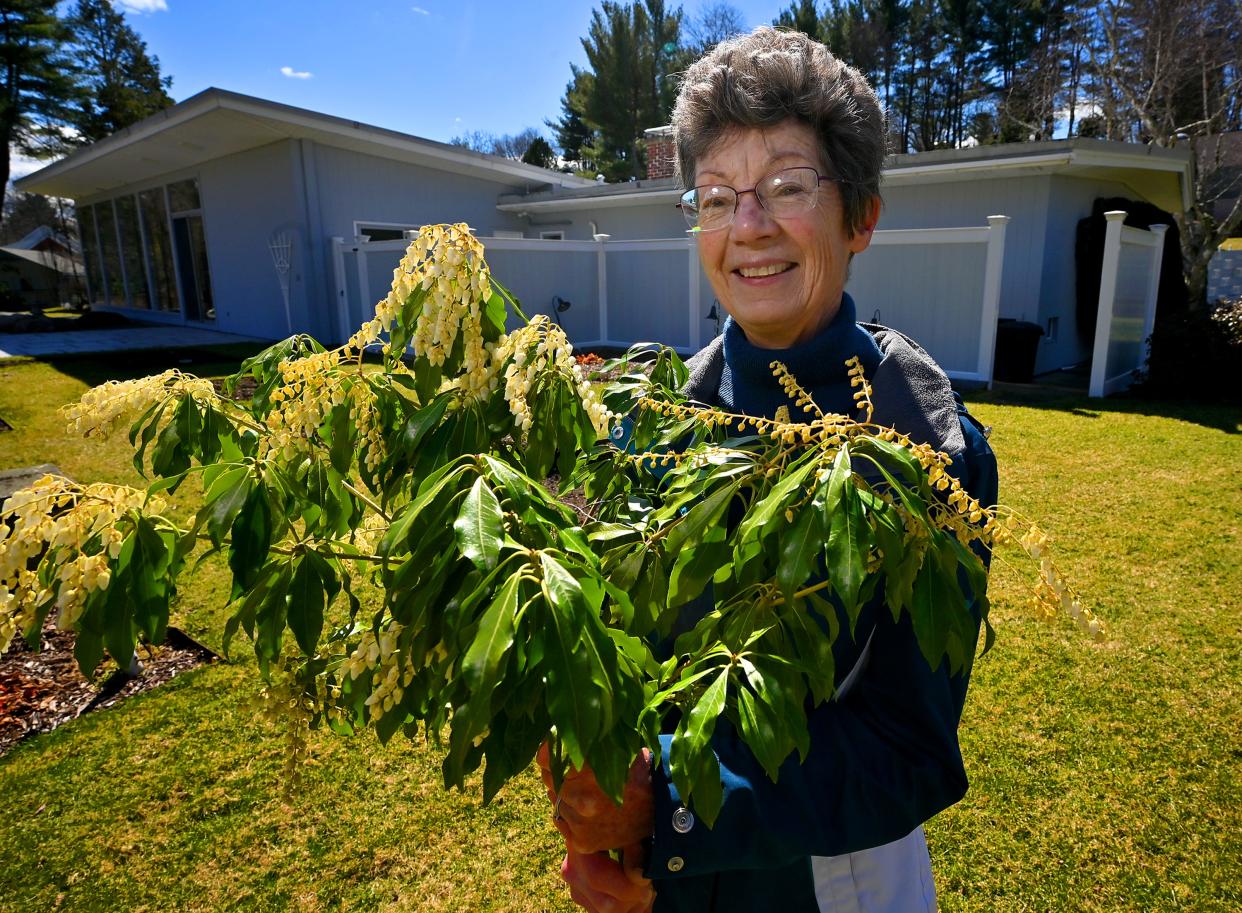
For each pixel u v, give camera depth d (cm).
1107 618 397
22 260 3322
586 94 3269
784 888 118
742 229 118
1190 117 1848
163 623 92
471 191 1759
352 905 242
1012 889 243
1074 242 1259
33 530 87
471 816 276
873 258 1117
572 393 114
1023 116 2639
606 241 1441
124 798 284
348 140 1462
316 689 115
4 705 336
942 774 97
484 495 76
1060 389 1037
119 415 113
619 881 103
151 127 1420
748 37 121
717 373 141
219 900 244
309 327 1504
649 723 83
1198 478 629
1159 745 303
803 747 79
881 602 101
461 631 71
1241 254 1769
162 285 2080
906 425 111
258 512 97
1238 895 238
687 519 85
